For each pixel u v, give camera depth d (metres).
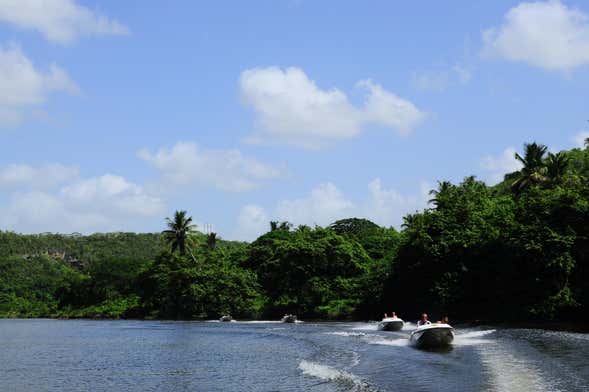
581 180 64.88
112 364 34.91
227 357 36.28
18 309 156.00
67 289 145.62
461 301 60.84
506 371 21.78
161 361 35.56
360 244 104.19
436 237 63.72
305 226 110.88
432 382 20.73
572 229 50.06
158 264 115.88
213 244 143.88
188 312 98.69
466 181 83.62
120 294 136.00
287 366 29.88
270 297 95.44
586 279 50.31
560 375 20.31
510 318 53.94
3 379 29.45
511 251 52.78
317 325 66.19
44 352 44.06
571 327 44.56
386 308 72.31
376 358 29.08
